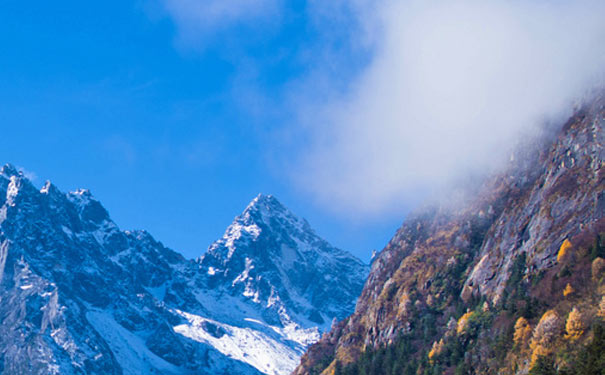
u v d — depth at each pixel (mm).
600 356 150625
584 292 177375
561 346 165750
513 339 188625
